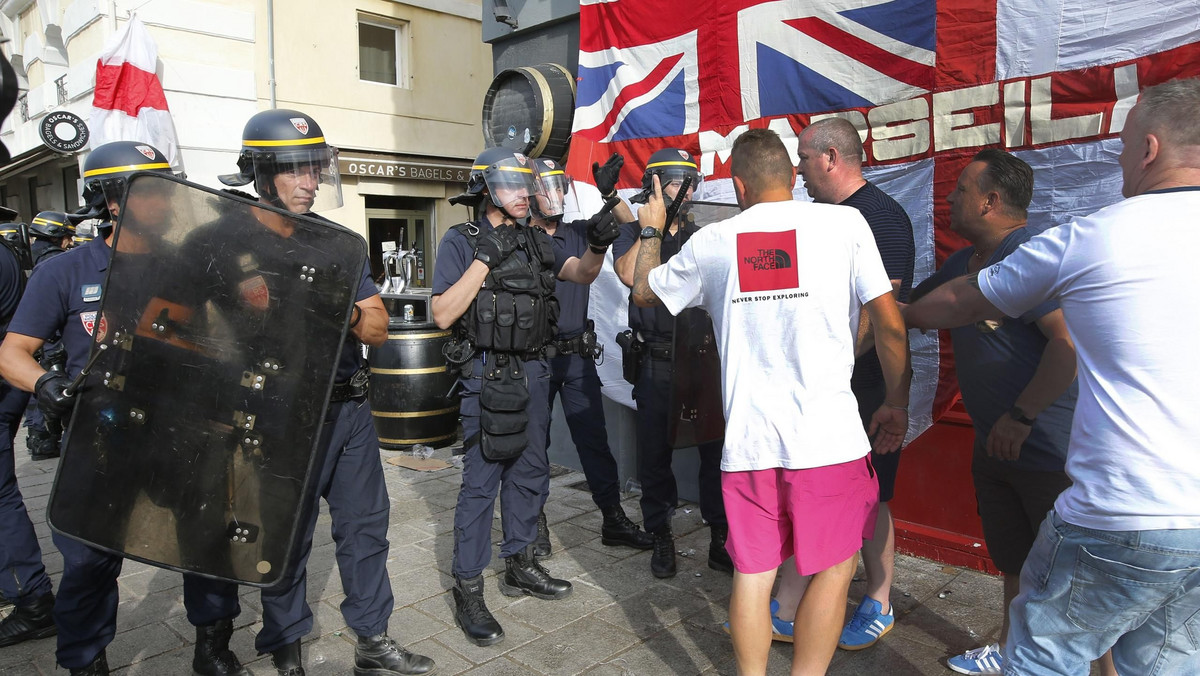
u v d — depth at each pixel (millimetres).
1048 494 2223
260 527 1949
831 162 2654
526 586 3246
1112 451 1481
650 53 4277
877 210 2582
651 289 2305
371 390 5711
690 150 4141
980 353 2312
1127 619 1536
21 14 12203
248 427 1944
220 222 1953
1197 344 1417
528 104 4777
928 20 3203
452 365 3004
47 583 3031
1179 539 1407
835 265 2002
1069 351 1994
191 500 1932
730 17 3883
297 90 10070
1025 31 2953
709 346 3209
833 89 3539
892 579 3014
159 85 8453
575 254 3596
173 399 1927
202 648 2607
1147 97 1567
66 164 11922
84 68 9516
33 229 6680
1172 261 1436
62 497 1866
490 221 3078
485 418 2891
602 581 3418
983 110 3088
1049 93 2916
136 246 1914
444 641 2902
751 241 2049
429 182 11625
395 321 5727
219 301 1946
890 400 2219
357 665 2652
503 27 5383
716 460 3418
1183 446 1421
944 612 2988
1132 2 2699
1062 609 1597
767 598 2066
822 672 2102
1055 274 1592
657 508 3463
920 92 3262
